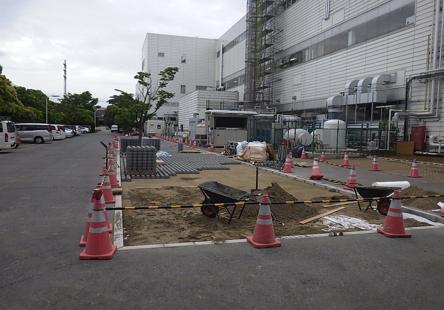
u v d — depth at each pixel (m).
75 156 24.14
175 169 16.92
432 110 24.34
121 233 6.91
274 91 46.84
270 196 9.52
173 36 79.44
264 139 32.28
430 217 8.67
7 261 5.51
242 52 58.88
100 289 4.59
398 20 27.06
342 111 31.95
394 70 27.44
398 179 15.15
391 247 6.40
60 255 5.77
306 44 39.69
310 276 5.09
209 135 34.47
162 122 69.69
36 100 63.59
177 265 5.39
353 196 11.24
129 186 12.69
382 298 4.49
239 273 5.14
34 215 8.37
